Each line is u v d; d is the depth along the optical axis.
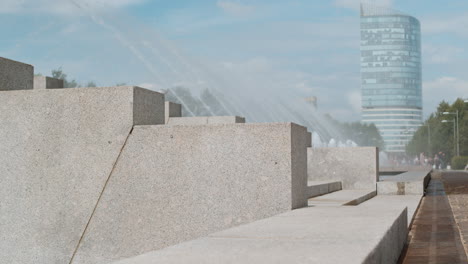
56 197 6.70
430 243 6.19
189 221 6.28
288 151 6.07
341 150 13.92
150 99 6.86
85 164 6.64
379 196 13.01
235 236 4.03
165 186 6.38
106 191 6.54
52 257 6.66
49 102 6.82
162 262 2.96
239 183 6.18
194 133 6.33
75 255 6.56
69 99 6.75
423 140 111.62
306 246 3.51
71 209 6.64
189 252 3.31
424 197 13.62
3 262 6.83
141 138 6.49
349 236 3.94
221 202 6.22
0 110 6.98
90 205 6.57
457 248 5.80
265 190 6.12
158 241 6.34
